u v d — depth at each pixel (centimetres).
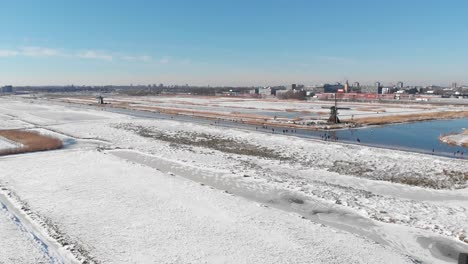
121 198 2934
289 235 2280
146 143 5762
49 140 5722
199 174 3791
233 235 2267
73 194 3031
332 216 2656
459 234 2322
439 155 4703
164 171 3922
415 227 2441
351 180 3594
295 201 2972
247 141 5834
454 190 3256
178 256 1989
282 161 4434
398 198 3058
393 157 4516
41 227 2364
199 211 2669
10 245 2106
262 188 3312
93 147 5350
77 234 2264
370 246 2147
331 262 1947
